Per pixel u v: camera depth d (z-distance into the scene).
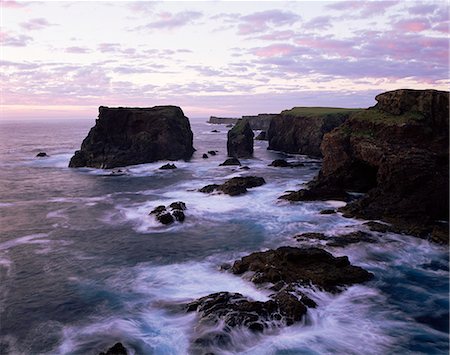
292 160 89.94
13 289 24.44
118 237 34.44
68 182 62.88
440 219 35.81
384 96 47.50
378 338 18.84
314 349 17.81
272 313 19.86
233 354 17.50
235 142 99.06
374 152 41.22
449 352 17.94
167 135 89.00
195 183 61.22
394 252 28.94
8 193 54.03
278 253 25.50
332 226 35.09
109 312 21.47
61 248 31.77
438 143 39.09
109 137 87.56
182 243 32.59
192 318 20.30
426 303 22.11
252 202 45.22
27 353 18.11
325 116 99.50
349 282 23.77
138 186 59.22
